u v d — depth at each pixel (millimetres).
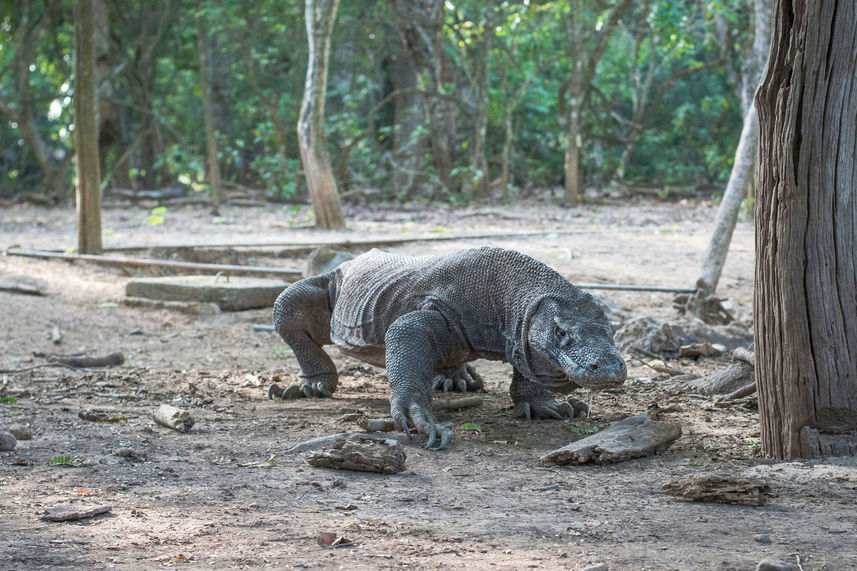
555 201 32594
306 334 8258
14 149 44906
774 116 5859
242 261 16078
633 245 17969
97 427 6863
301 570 3848
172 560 3969
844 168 5766
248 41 33594
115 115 36844
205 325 11898
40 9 39531
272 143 38906
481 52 31344
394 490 5219
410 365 6750
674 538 4305
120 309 12789
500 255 6961
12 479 5391
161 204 32594
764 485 4891
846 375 5766
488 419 7219
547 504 4926
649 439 6059
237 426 6969
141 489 5215
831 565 3910
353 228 22344
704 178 38344
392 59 37375
